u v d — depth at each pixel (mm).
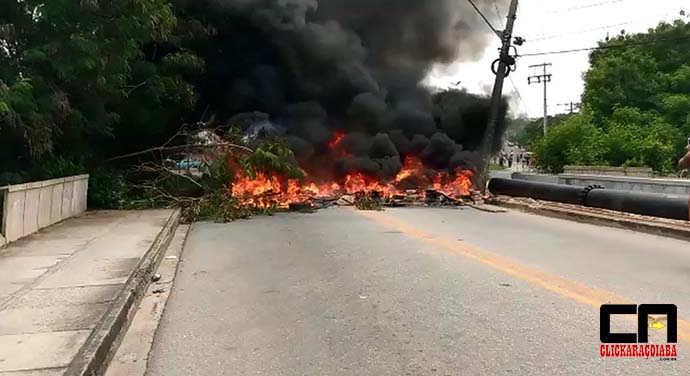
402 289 6828
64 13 12586
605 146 31250
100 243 9469
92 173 15828
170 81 17078
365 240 10828
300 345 4906
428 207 18375
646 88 36688
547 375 4141
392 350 4738
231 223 13984
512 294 6508
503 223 13570
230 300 6469
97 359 4250
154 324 5609
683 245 10102
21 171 13328
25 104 11477
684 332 5074
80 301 5715
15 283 6535
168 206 15859
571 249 9641
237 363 4512
